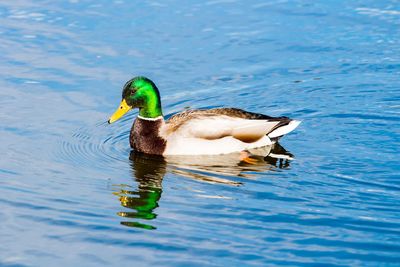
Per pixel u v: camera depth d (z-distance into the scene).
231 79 18.88
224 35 20.77
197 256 11.92
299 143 15.99
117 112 16.12
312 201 13.61
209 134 15.73
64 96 18.00
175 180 14.66
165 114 17.41
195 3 22.52
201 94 18.25
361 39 20.50
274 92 18.30
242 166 15.18
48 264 11.75
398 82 18.44
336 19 21.55
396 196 13.68
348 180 14.34
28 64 19.34
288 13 21.94
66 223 12.98
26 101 17.72
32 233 12.67
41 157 15.52
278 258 11.83
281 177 14.59
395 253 11.91
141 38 20.56
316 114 17.25
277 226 12.79
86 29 21.00
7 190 14.11
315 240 12.33
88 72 19.00
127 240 12.42
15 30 20.97
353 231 12.55
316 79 18.77
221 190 14.16
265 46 20.25
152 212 13.34
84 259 11.88
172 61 19.56
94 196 13.99
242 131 15.78
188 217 13.16
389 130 16.36
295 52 20.00
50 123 16.88
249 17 21.67
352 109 17.36
